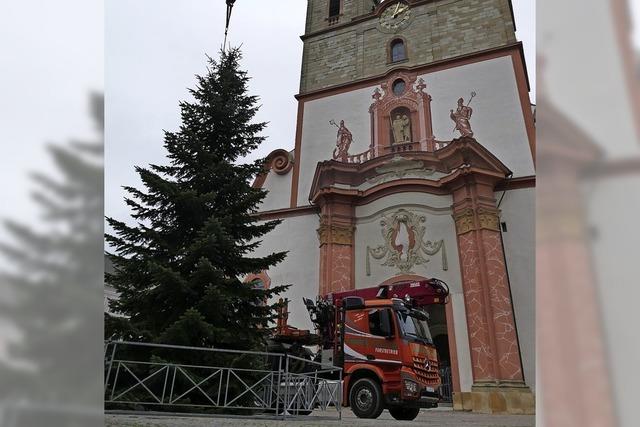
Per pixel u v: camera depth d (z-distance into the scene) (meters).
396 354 12.05
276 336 18.86
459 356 20.28
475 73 26.69
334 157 28.03
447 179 23.14
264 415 9.97
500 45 26.92
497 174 22.66
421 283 19.56
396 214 24.17
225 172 14.52
